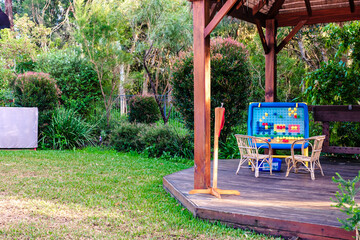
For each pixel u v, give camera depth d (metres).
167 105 16.31
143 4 13.39
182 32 13.62
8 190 5.61
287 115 7.24
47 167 7.79
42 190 5.62
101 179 6.54
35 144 11.23
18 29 23.66
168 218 4.17
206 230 3.75
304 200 4.40
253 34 17.20
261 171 6.61
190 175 6.14
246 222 3.79
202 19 4.76
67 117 11.65
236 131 10.53
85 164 8.29
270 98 8.05
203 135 4.84
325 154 8.95
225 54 9.05
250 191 4.93
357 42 8.72
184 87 9.02
